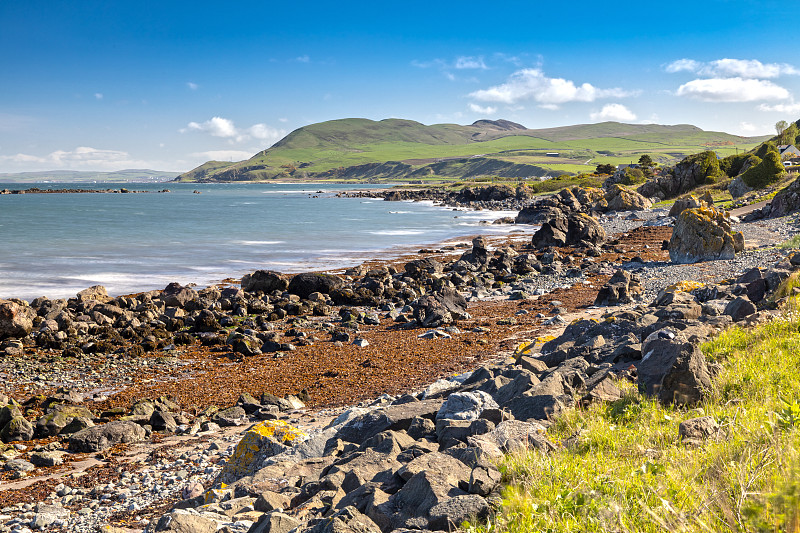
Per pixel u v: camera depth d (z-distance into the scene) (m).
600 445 6.92
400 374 19.75
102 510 10.52
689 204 70.81
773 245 40.09
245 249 56.09
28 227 74.19
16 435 15.21
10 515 10.57
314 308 32.50
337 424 13.19
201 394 18.94
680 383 8.73
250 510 7.81
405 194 176.75
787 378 8.40
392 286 38.66
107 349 24.70
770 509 3.98
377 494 6.39
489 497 5.84
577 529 4.62
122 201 165.12
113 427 14.92
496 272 43.19
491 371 13.95
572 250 54.09
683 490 4.91
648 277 34.88
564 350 14.60
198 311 32.19
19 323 26.38
